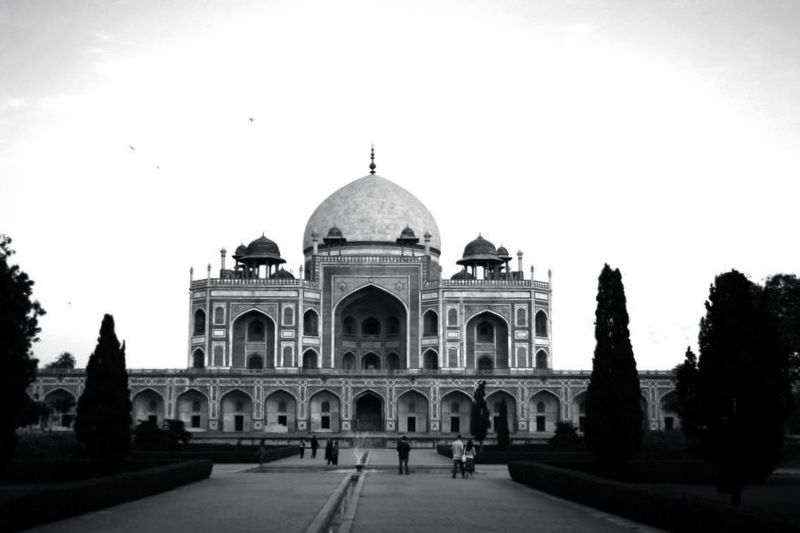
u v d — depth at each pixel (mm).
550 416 82500
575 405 82250
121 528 21219
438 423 82000
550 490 31172
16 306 30281
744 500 30281
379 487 34156
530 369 87562
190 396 82188
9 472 37375
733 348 25625
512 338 88875
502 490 33000
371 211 98812
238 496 29500
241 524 21875
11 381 28906
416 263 91938
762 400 25281
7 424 28922
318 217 101188
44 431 73375
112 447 37281
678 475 39219
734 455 25438
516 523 22688
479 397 66250
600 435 37812
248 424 82125
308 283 90938
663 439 57406
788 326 60156
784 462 50000
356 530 21125
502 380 82312
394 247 98000
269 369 87438
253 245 93438
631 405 37812
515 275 95875
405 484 35969
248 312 89125
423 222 100750
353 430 82000
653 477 39031
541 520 23359
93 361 37750
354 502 27781
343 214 99188
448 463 51000
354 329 95250
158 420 81875
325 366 90438
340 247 97562
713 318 26172
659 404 80125
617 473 38406
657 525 21781
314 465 49031
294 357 88438
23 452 47531
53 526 21625
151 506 26250
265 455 52125
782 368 25891
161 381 81625
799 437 63875
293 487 33469
